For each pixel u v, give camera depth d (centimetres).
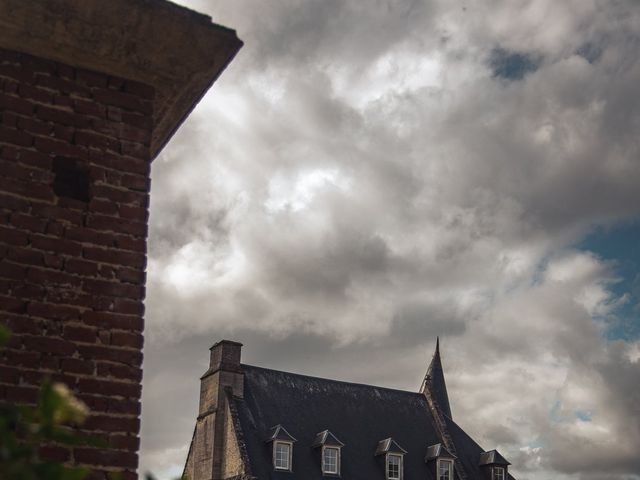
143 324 559
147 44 604
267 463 3538
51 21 570
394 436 4125
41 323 525
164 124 699
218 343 3838
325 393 4119
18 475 251
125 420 530
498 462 4212
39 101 579
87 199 572
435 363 5625
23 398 502
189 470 3800
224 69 639
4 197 542
